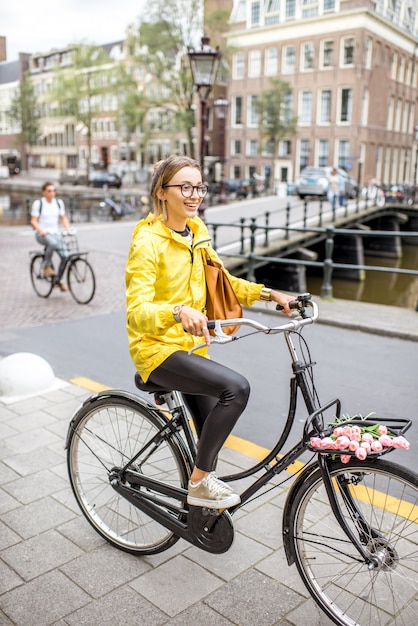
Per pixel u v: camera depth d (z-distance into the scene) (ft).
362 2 127.85
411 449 12.92
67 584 8.47
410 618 7.58
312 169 94.32
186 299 7.93
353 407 15.38
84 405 9.34
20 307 27.50
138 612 7.90
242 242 41.19
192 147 117.19
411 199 112.27
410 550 8.17
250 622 7.70
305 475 7.39
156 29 108.58
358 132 133.90
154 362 7.66
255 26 144.15
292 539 7.63
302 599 8.12
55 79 167.02
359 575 8.04
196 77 40.93
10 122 212.23
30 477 11.50
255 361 19.20
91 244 49.96
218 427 7.34
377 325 22.79
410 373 18.04
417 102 162.81
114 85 133.08
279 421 14.44
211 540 7.93
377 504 9.46
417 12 153.17
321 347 20.72
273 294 8.11
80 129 198.29
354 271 65.26
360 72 130.72
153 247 7.62
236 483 11.15
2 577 8.63
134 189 140.87
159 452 9.27
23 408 14.87
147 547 8.96
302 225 63.57
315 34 135.33
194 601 8.09
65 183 163.12
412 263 83.10
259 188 122.42
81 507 9.78
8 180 188.96
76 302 28.63
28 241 51.88
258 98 145.48
